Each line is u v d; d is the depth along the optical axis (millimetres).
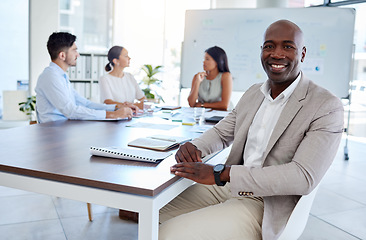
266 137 1555
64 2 6129
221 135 1796
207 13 5195
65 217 2684
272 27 1528
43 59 5754
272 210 1393
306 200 1361
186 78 5328
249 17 5066
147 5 6676
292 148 1428
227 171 1328
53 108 2695
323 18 4754
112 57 3680
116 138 1958
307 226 2689
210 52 3887
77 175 1289
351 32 4695
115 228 2531
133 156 1513
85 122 2498
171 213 1633
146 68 5738
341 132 1394
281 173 1288
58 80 2633
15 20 5957
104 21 6469
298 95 1460
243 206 1455
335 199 3258
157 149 1702
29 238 2340
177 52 7016
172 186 1312
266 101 1626
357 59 7262
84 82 5598
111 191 1227
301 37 1519
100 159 1522
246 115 1686
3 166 1388
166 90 7051
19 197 3041
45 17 5695
